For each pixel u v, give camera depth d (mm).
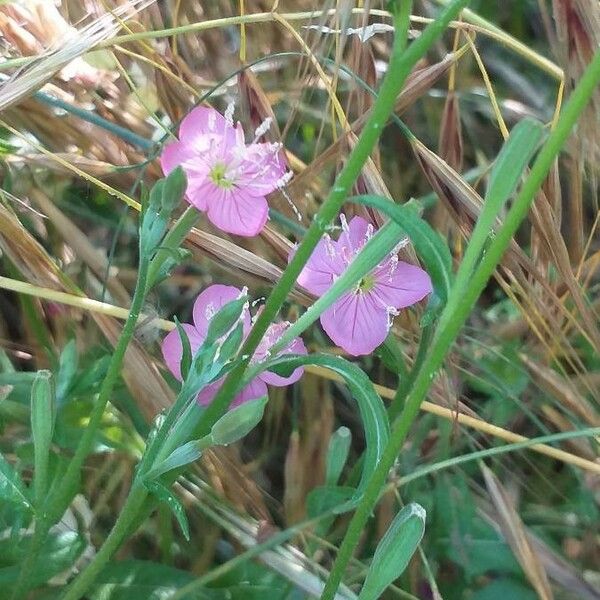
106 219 267
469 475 259
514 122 317
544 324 237
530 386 267
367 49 219
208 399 159
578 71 193
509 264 222
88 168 215
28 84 194
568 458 224
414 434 257
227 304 143
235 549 227
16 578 183
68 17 237
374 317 174
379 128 123
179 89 226
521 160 116
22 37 222
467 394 275
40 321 228
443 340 124
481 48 331
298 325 147
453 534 233
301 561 208
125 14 225
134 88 213
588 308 238
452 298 123
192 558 225
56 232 243
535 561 211
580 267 237
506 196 119
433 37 118
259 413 140
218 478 222
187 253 151
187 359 151
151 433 166
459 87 316
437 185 208
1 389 204
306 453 240
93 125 227
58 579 197
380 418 144
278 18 218
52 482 193
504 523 216
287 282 141
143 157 229
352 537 142
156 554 225
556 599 228
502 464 256
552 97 324
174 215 213
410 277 177
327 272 174
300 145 298
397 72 119
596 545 248
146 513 168
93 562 159
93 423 160
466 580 231
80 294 210
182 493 214
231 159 159
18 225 202
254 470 253
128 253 278
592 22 187
